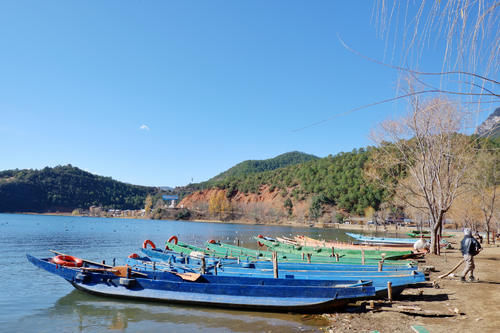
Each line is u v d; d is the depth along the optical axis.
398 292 13.26
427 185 25.77
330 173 158.50
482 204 38.09
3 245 39.03
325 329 10.57
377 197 117.44
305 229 106.12
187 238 58.56
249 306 12.72
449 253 28.08
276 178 194.88
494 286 14.17
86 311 13.05
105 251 36.09
